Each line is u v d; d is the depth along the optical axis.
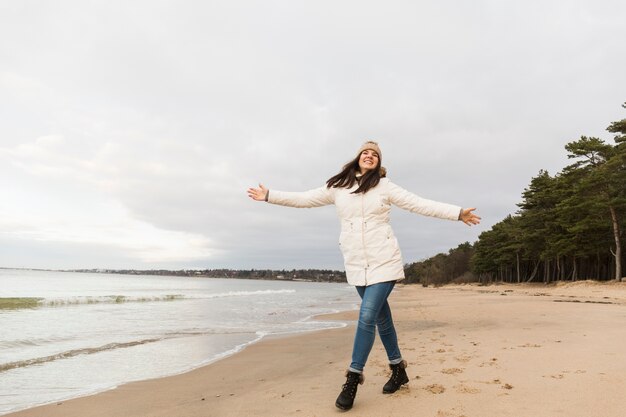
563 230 42.34
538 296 27.06
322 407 3.27
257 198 3.65
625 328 7.85
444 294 41.06
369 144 3.43
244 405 3.52
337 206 3.46
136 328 11.44
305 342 8.56
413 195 3.30
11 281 59.84
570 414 2.82
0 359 6.72
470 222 3.20
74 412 3.79
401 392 3.48
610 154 36.94
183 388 4.70
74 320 13.16
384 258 3.21
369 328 3.14
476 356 5.20
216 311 18.16
